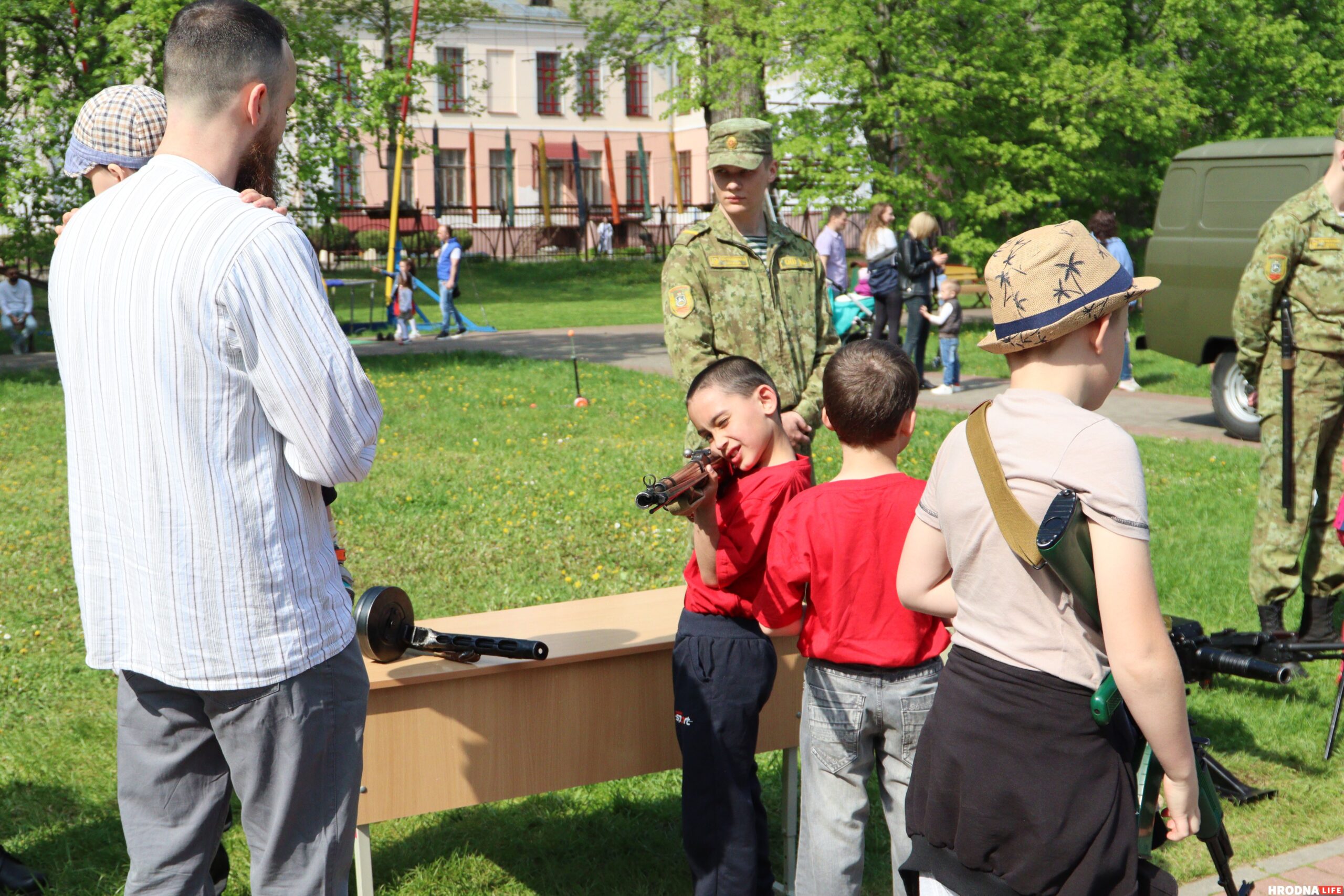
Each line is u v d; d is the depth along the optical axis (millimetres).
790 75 19672
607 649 2939
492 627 3189
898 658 2496
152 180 1972
